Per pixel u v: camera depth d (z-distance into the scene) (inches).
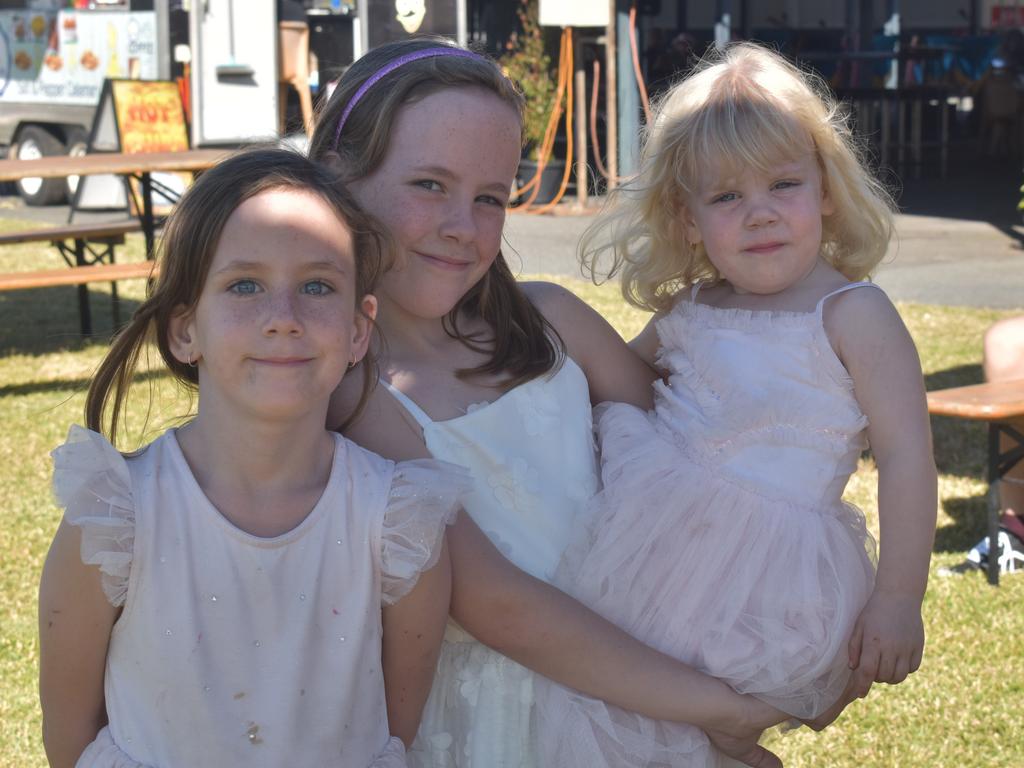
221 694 58.4
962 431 247.0
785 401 72.1
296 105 560.4
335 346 58.5
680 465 72.5
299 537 59.3
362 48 505.0
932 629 158.7
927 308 340.8
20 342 324.5
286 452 59.6
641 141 91.2
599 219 89.4
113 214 501.0
